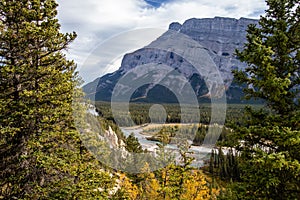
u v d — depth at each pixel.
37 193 11.20
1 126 11.04
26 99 11.74
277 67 8.98
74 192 11.54
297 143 7.57
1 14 11.97
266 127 8.32
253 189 8.46
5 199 10.91
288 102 8.91
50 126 11.84
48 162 11.03
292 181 8.23
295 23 9.30
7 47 11.83
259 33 9.95
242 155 8.73
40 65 12.73
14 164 11.39
